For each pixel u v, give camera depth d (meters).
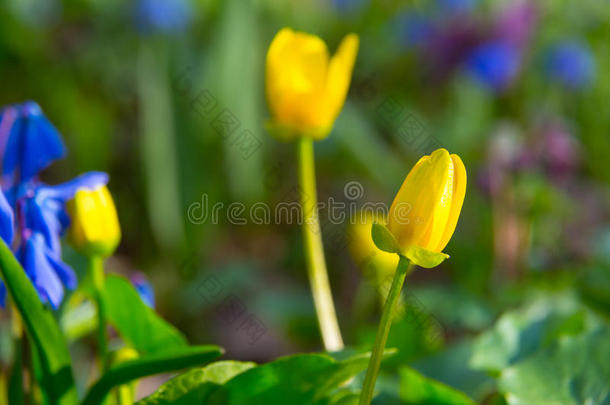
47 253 0.31
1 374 0.35
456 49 0.85
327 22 1.03
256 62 0.81
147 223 0.72
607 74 0.98
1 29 0.79
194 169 0.72
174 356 0.31
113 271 0.68
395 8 1.01
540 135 0.62
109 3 0.80
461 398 0.33
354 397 0.32
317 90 0.36
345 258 0.60
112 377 0.31
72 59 0.82
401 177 0.79
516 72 0.85
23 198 0.31
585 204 0.77
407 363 0.38
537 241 0.65
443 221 0.29
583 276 0.45
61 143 0.32
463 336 0.48
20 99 0.81
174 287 0.65
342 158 0.80
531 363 0.33
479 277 0.60
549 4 1.00
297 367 0.31
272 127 0.36
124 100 0.81
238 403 0.31
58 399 0.31
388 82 0.93
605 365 0.33
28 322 0.30
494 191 0.60
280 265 0.70
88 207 0.31
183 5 0.75
